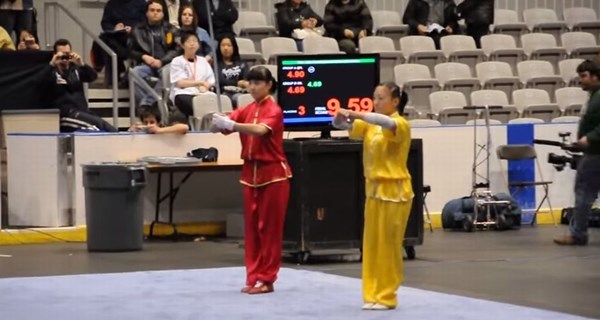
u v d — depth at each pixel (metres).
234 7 25.44
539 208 23.09
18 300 13.65
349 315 12.45
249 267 14.18
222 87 23.36
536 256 17.78
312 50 25.77
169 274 15.80
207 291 14.27
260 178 13.98
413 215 17.45
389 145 12.55
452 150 22.56
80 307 13.12
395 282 12.85
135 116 23.20
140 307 13.07
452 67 26.45
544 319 12.22
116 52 24.28
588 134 18.64
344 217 17.11
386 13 28.56
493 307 12.97
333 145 16.97
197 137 20.80
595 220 21.98
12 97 21.81
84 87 23.22
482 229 21.64
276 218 14.05
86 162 20.08
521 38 28.84
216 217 21.50
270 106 14.02
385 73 26.44
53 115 21.48
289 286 14.63
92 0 26.86
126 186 18.44
